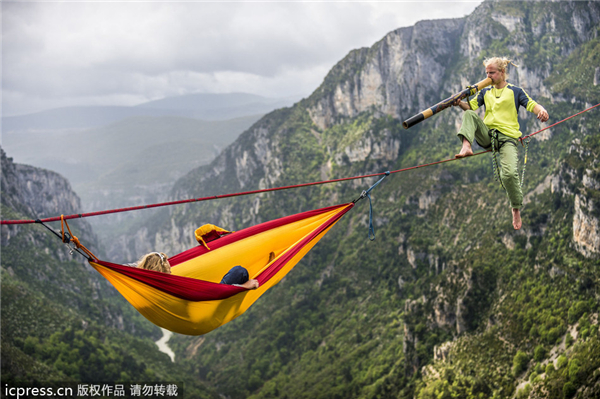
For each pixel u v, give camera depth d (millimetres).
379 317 197250
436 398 112625
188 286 8320
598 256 109000
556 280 114875
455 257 186625
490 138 10062
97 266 7785
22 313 178750
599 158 124188
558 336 102562
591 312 99500
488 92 10195
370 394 142125
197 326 9000
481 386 106938
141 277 8039
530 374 98500
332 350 193375
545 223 134625
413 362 137625
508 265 132750
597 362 82750
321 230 10945
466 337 125938
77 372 158000
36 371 143625
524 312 115750
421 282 196375
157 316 8695
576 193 121875
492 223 185000
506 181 9773
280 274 10352
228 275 9320
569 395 83188
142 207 7965
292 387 182750
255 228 11031
